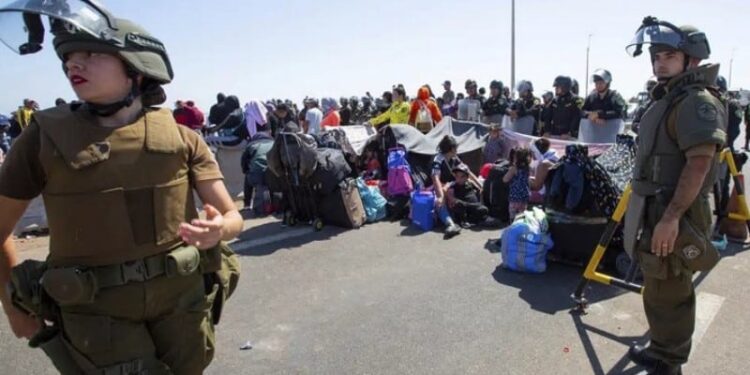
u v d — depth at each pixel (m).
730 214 5.17
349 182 6.33
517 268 4.57
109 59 1.49
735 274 4.34
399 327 3.54
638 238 2.58
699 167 2.29
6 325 3.65
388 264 4.89
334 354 3.19
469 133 8.64
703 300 3.82
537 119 9.24
